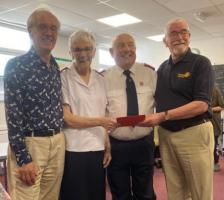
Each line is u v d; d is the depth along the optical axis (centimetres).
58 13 488
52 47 164
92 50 184
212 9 505
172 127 194
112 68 210
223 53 741
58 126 167
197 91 184
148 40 750
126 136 200
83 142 181
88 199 184
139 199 210
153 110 210
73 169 180
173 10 500
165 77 201
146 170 208
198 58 189
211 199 195
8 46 550
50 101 163
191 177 194
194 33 686
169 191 206
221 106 402
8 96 152
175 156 200
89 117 181
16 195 156
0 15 488
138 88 206
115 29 617
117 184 207
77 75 185
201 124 189
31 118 157
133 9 484
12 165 157
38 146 159
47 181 170
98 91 192
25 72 155
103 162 192
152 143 212
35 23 159
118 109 200
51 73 166
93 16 515
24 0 416
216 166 441
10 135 151
